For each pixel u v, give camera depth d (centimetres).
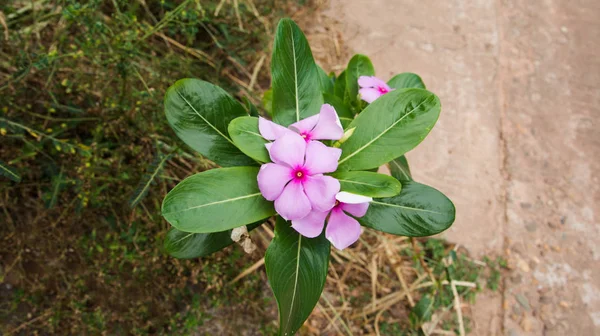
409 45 52
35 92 35
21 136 31
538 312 44
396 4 54
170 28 41
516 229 47
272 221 40
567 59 55
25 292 34
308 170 19
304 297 21
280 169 19
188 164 38
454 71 52
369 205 23
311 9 51
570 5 59
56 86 35
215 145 23
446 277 42
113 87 36
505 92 52
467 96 51
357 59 29
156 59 37
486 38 54
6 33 33
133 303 35
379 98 23
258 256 39
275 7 49
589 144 51
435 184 47
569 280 45
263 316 38
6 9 34
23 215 35
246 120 21
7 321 34
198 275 37
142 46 40
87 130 37
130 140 37
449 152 48
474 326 43
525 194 48
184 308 37
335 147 22
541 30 57
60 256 35
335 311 40
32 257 35
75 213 35
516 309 44
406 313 42
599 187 50
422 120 22
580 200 49
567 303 44
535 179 49
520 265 45
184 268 37
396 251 44
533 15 57
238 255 37
